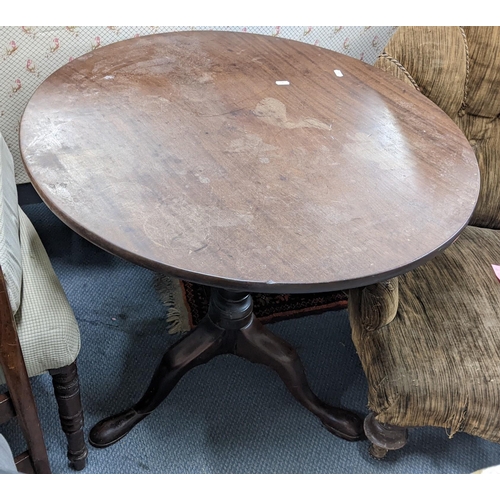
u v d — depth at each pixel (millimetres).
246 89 1136
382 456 1248
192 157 934
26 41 1371
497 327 1047
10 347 771
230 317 1163
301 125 1043
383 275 762
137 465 1203
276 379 1404
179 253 759
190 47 1268
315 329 1531
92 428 1225
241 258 760
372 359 1028
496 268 1166
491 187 1309
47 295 953
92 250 1654
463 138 1059
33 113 992
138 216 809
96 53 1196
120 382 1352
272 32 1554
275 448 1264
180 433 1268
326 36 1607
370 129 1052
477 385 979
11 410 868
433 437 1319
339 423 1276
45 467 992
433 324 1044
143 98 1069
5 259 855
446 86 1243
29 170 867
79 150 919
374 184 915
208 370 1403
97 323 1470
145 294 1560
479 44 1235
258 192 875
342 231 817
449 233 833
